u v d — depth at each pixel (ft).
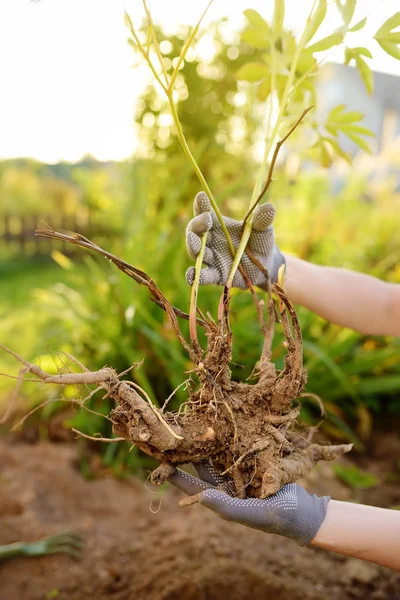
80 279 10.80
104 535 6.77
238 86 13.48
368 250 13.43
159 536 6.64
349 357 10.49
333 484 8.39
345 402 10.39
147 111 13.12
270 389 3.80
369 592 6.02
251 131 14.03
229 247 4.04
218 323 3.83
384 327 5.04
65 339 10.27
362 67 4.14
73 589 5.78
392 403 10.62
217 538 6.45
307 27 3.87
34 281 22.38
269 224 3.94
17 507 7.32
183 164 12.96
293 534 3.51
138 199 10.93
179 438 3.43
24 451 8.68
